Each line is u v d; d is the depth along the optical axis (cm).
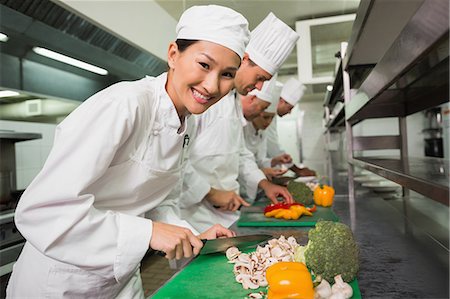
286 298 61
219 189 173
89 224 71
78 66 220
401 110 200
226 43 75
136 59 252
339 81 250
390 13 120
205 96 79
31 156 238
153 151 90
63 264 83
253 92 188
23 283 88
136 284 95
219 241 94
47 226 70
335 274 73
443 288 71
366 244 104
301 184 185
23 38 170
